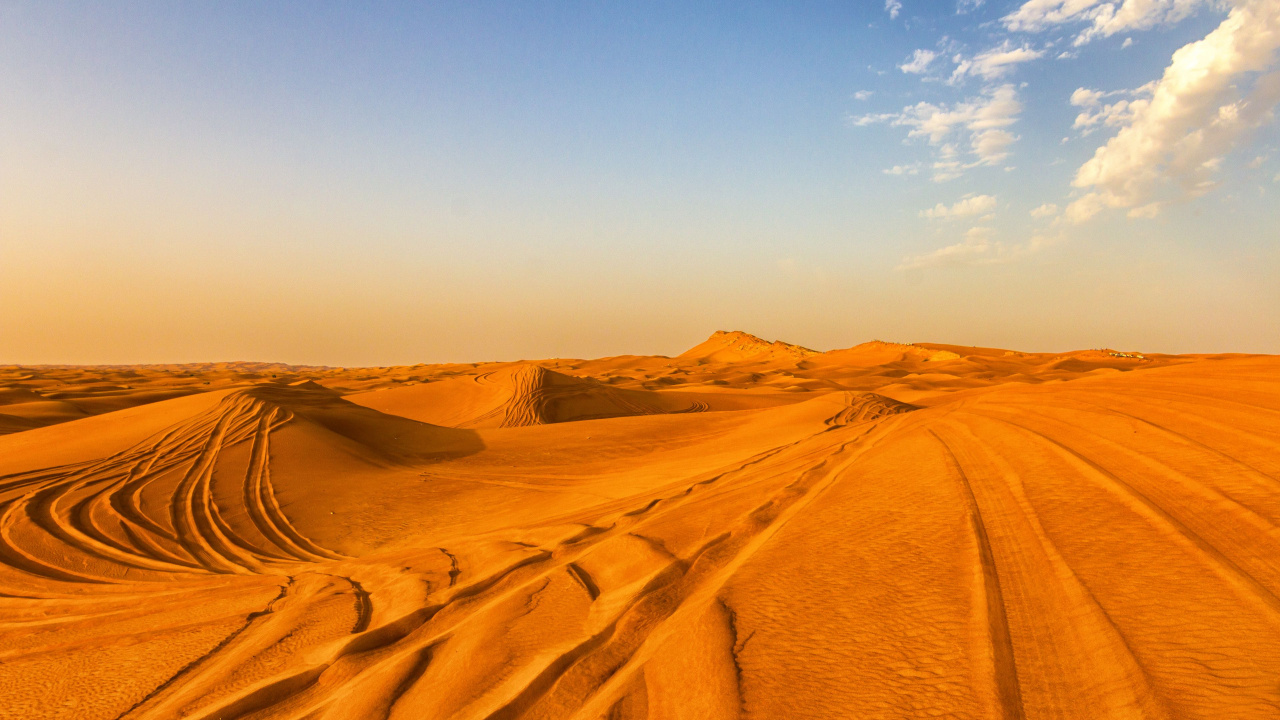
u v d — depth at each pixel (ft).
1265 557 16.66
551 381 201.36
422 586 31.71
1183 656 13.44
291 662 23.77
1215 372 41.39
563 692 17.22
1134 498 22.15
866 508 28.27
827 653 16.58
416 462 88.94
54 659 28.12
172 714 20.62
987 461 31.53
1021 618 16.44
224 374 525.75
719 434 100.22
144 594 39.99
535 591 26.45
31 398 204.33
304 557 50.29
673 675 16.90
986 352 476.95
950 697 13.71
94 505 61.11
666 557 27.14
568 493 62.85
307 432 90.94
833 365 469.16
